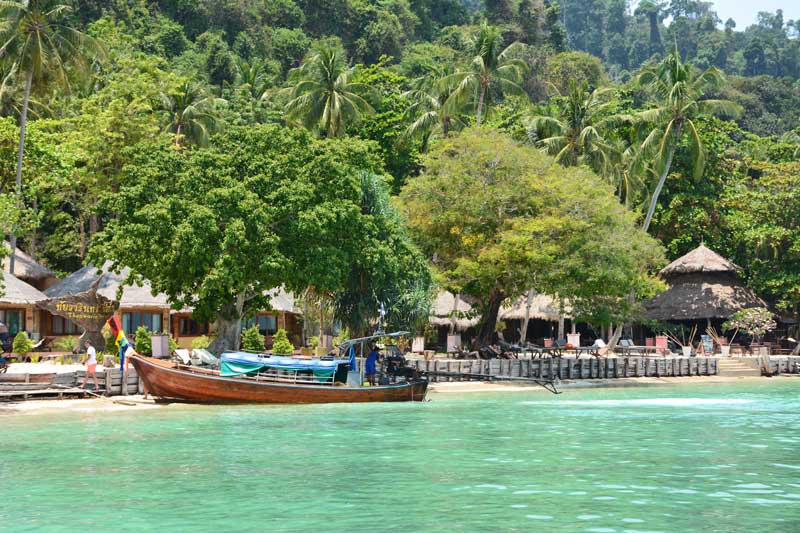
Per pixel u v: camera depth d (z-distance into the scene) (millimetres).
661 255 53438
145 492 16781
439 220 47344
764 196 67438
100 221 71125
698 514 14812
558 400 37312
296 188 37969
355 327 42781
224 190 36688
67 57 52188
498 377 37562
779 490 16828
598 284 47812
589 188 48094
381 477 18250
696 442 23625
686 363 53750
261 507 15461
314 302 45781
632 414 31312
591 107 63062
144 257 37250
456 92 61812
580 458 20703
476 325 59125
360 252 40312
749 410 33031
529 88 121250
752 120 134750
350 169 41219
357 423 27750
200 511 15188
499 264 45844
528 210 48688
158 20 111125
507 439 24109
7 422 27531
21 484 17594
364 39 124188
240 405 32469
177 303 39750
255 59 105312
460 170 47469
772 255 71375
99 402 32469
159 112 65188
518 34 136500
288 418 28891
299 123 63094
